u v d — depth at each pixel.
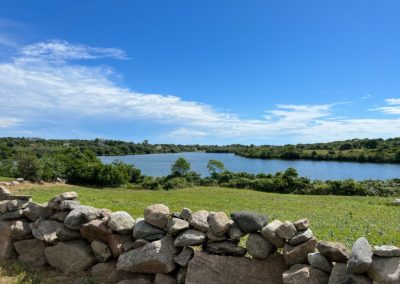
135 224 7.41
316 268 5.69
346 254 5.49
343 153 104.50
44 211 8.78
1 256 8.82
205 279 6.48
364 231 12.22
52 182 43.28
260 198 28.56
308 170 70.88
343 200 27.72
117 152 158.38
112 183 46.97
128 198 25.30
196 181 46.81
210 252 6.77
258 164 89.06
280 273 6.28
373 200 27.73
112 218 7.48
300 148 124.56
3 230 8.97
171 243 7.07
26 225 8.92
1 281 7.63
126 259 7.12
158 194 31.02
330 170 71.19
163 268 6.84
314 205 23.23
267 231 6.31
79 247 8.00
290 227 6.14
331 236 11.25
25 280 7.66
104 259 7.56
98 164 47.34
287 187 38.34
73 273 7.87
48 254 8.30
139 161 109.62
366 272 5.23
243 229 6.55
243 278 6.35
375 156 92.69
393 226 13.63
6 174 42.66
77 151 59.75
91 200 22.19
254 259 6.46
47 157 49.94
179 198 26.94
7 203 9.10
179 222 7.06
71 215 8.02
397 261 5.14
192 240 6.73
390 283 4.96
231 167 77.81
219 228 6.60
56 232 8.15
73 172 46.09
